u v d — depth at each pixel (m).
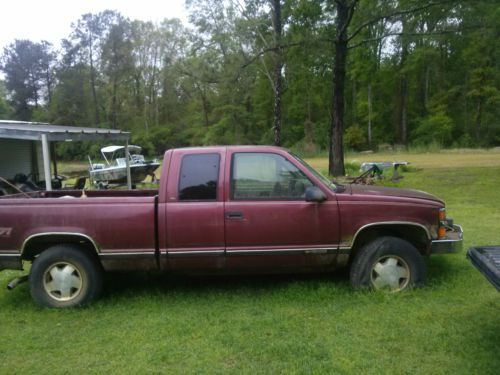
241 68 23.39
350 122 63.22
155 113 67.19
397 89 57.41
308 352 3.52
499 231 7.57
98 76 66.38
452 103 53.47
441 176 16.77
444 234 4.75
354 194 4.66
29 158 15.00
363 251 4.65
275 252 4.55
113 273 5.34
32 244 4.77
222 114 54.94
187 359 3.51
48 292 4.69
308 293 4.77
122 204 4.58
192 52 30.39
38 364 3.53
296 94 55.06
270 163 4.64
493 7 15.70
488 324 3.88
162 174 4.62
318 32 18.84
